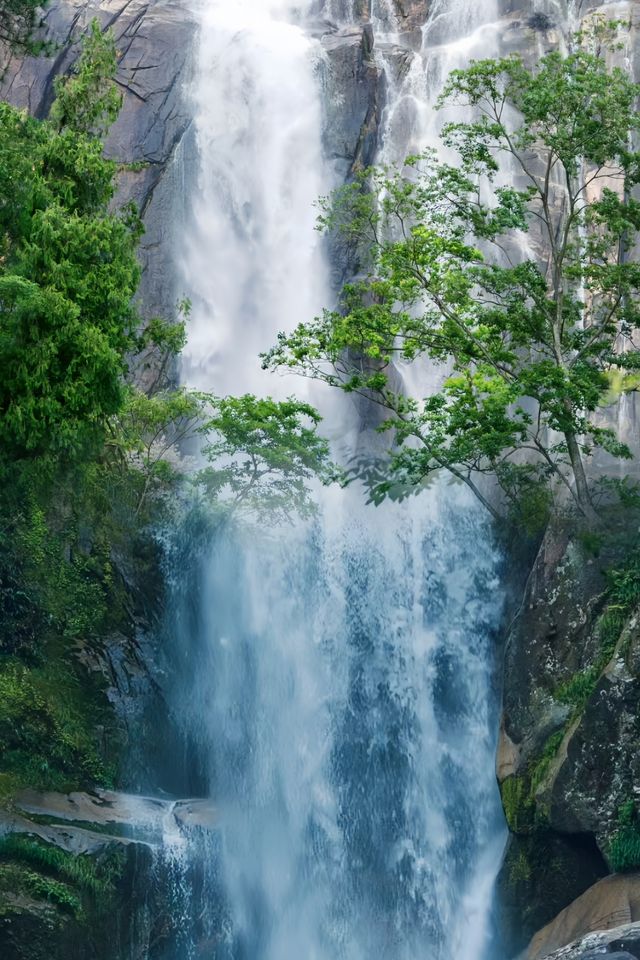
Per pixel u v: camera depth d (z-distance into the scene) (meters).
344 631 44.59
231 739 42.41
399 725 43.00
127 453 45.53
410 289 40.44
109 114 36.31
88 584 39.88
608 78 37.72
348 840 42.12
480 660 42.38
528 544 42.06
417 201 41.56
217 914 37.25
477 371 42.56
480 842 40.50
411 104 61.88
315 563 45.56
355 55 60.44
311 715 43.78
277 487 45.53
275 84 59.94
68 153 33.91
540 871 35.09
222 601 43.84
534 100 37.66
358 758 43.06
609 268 39.06
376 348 40.94
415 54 63.22
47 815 34.03
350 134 59.97
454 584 43.53
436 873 40.81
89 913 32.81
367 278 57.75
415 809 41.88
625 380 45.28
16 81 58.78
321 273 58.16
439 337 40.06
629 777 33.12
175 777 40.75
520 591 41.97
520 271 39.03
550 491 41.62
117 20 59.97
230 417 44.72
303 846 41.81
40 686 36.72
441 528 44.56
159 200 58.06
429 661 43.22
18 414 31.86
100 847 33.69
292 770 42.97
